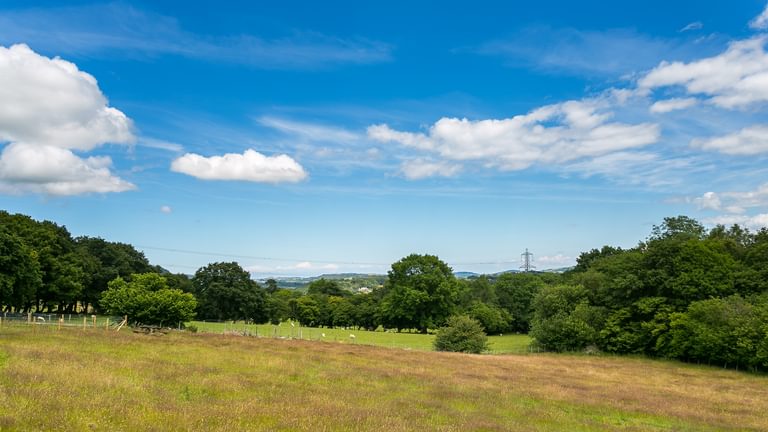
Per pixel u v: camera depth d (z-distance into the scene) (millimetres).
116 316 74750
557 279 138625
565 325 70875
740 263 66125
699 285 61438
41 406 12469
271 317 136625
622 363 58656
